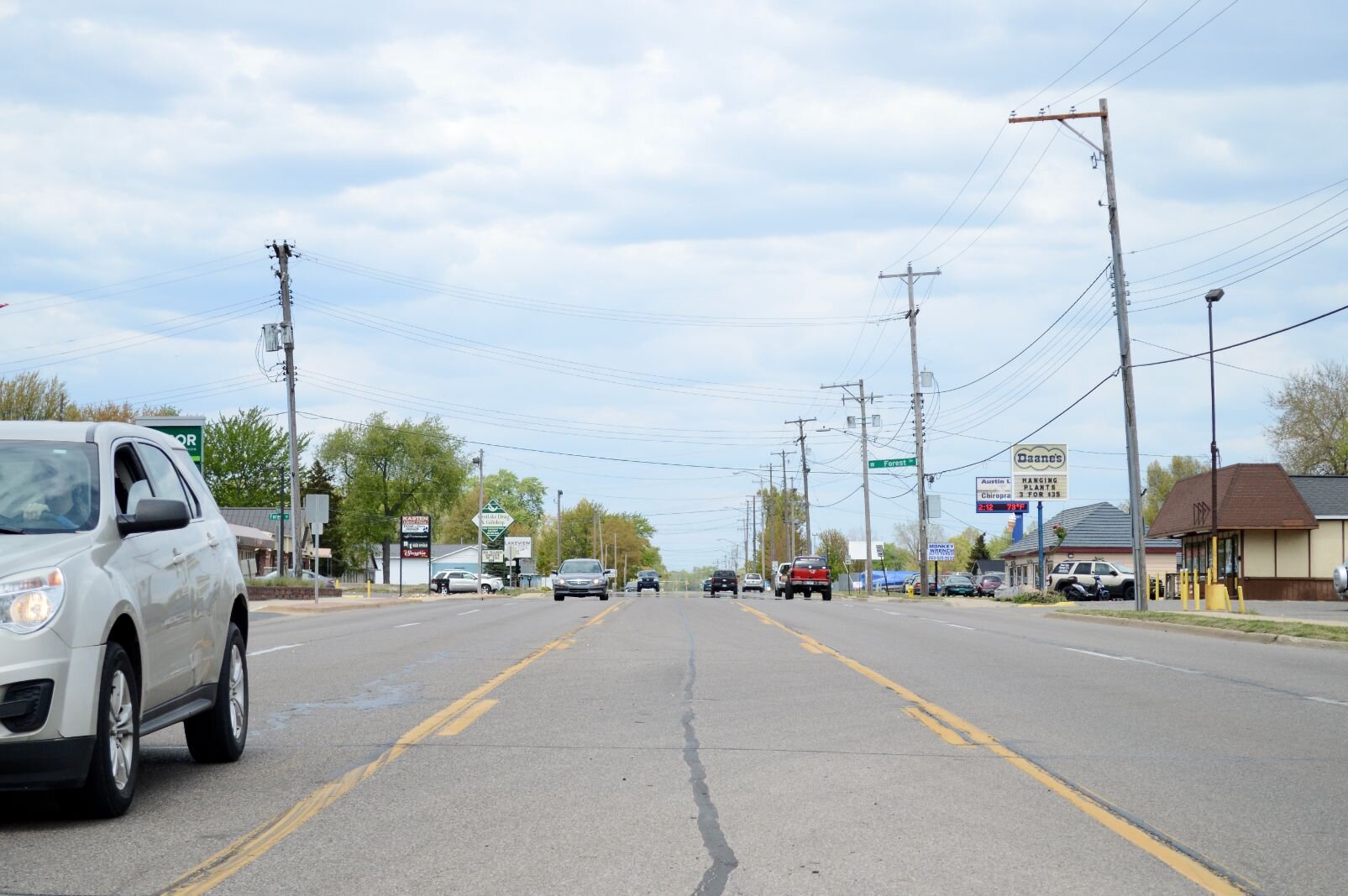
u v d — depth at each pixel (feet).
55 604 21.56
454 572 287.28
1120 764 30.17
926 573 213.66
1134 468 118.21
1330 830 23.36
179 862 20.30
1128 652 66.23
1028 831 23.03
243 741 30.30
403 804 24.91
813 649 64.95
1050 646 70.95
